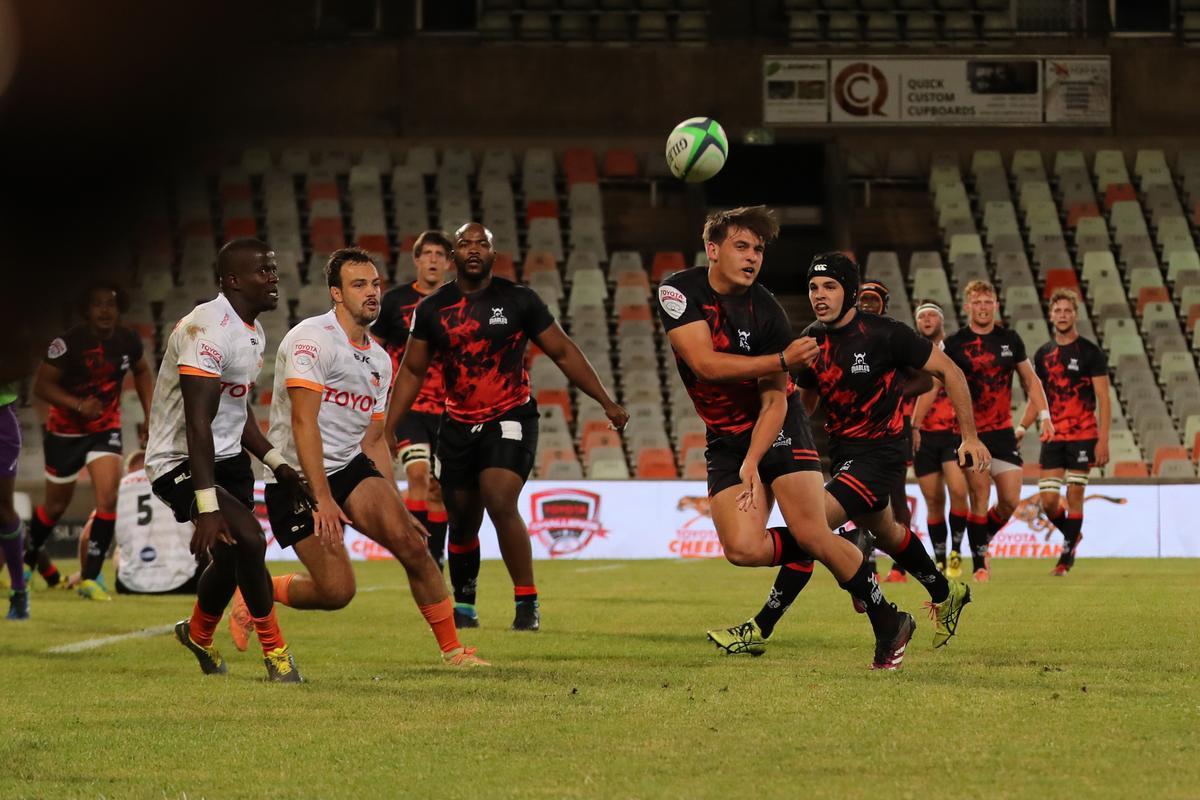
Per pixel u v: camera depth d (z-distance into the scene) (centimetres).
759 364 1839
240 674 1983
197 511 1812
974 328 3781
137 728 1507
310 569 2119
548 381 6850
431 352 2606
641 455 6244
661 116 8206
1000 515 3841
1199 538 5384
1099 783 1176
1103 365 4103
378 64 8156
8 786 1221
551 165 8056
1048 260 7656
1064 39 8350
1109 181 8069
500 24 8288
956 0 8375
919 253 7606
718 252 1916
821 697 1647
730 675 1866
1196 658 2041
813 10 8381
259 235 7612
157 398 1934
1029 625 2550
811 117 8206
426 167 8000
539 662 2061
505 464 2556
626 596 3381
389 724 1507
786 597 2120
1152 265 7625
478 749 1360
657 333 7331
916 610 2925
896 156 8181
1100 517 5397
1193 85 8300
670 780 1210
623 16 8362
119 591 3666
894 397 2203
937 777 1206
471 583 2664
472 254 2525
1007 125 8256
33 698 1748
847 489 2178
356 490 2041
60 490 3603
